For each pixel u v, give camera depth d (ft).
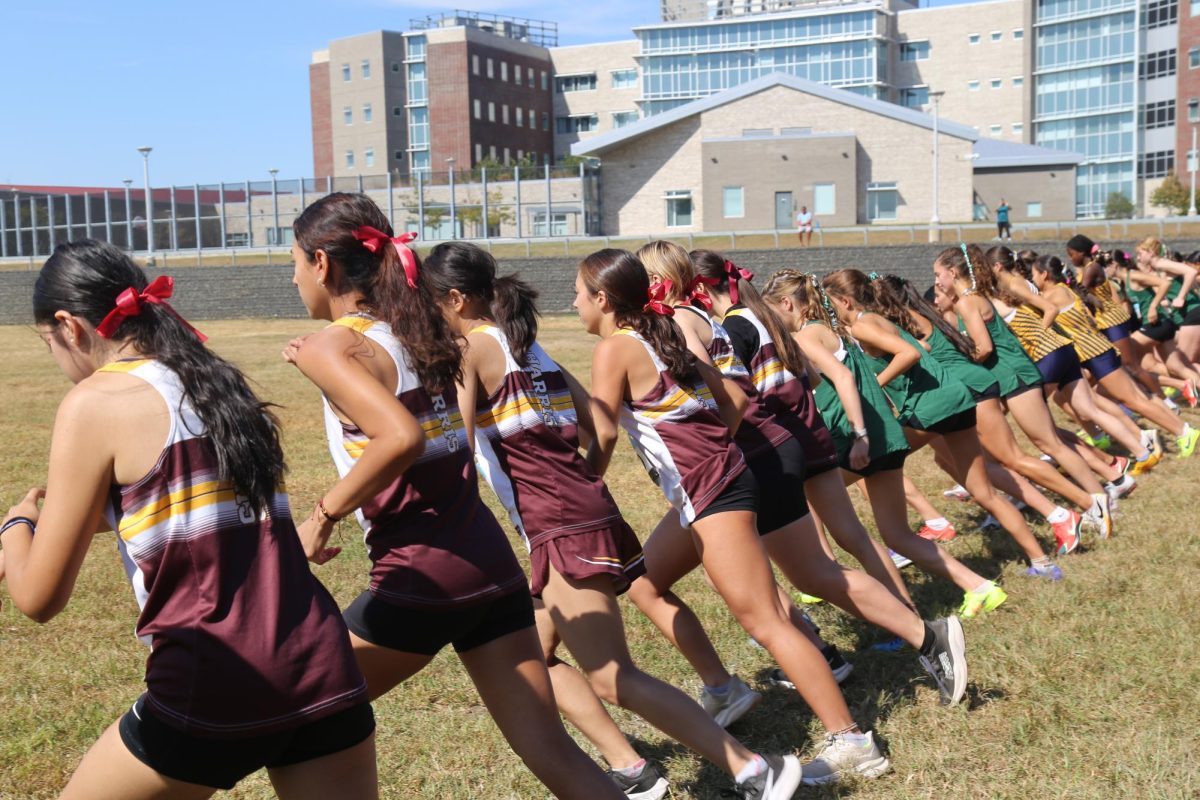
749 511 12.64
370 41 296.10
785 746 14.21
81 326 8.23
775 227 192.34
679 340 12.71
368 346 9.24
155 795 8.10
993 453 22.76
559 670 12.85
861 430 16.58
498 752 14.11
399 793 13.05
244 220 165.37
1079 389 30.71
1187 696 15.15
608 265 12.62
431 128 289.33
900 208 189.98
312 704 8.06
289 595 8.18
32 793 13.28
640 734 14.60
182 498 7.88
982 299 24.11
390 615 9.78
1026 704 14.93
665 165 199.00
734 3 306.55
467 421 11.39
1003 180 205.98
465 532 9.90
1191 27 249.75
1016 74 280.72
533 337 12.07
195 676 7.80
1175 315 45.24
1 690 16.39
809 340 17.07
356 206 9.64
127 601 20.90
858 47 279.28
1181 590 19.80
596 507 11.84
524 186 178.29
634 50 302.86
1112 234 132.77
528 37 323.37
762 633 12.80
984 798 12.58
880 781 12.96
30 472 35.14
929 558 17.54
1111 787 12.74
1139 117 263.70
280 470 8.41
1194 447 33.14
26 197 168.86
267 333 113.19
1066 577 20.83
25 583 7.90
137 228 164.96
